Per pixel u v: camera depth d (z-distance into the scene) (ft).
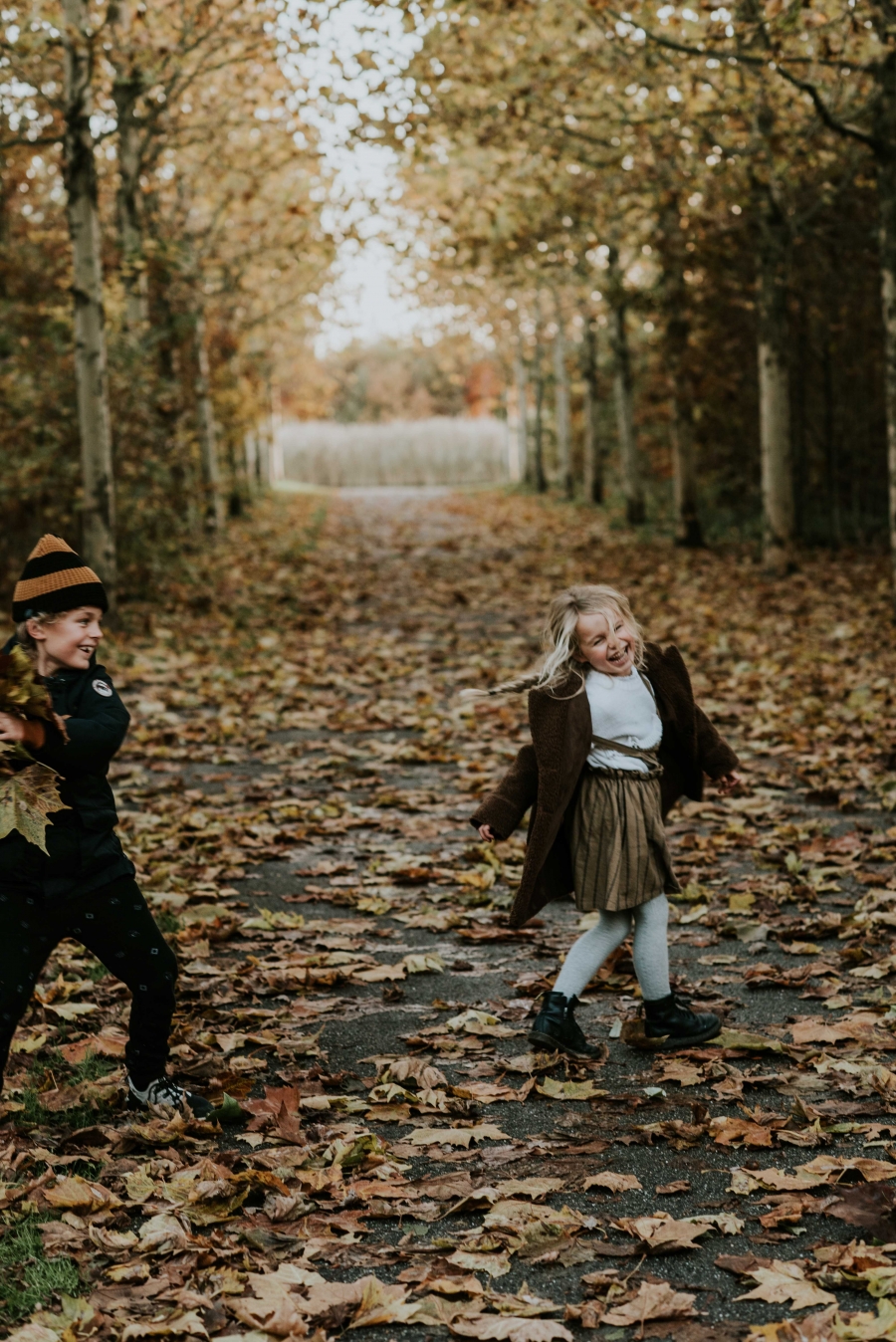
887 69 37.93
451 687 35.27
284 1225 9.60
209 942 16.35
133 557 50.31
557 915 17.70
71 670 10.70
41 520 51.16
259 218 76.18
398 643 43.27
